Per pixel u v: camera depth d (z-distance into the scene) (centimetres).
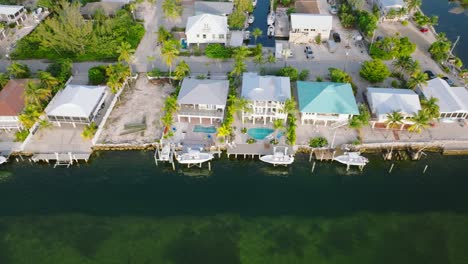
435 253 6762
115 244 6806
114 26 11325
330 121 8825
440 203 7531
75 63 10556
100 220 7156
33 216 7212
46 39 10738
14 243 6806
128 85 9850
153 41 11506
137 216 7225
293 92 9494
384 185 7875
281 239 6931
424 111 8162
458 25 13088
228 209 7381
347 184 7894
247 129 8700
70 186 7738
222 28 10906
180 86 9394
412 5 12662
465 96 9044
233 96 8462
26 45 10738
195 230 7031
